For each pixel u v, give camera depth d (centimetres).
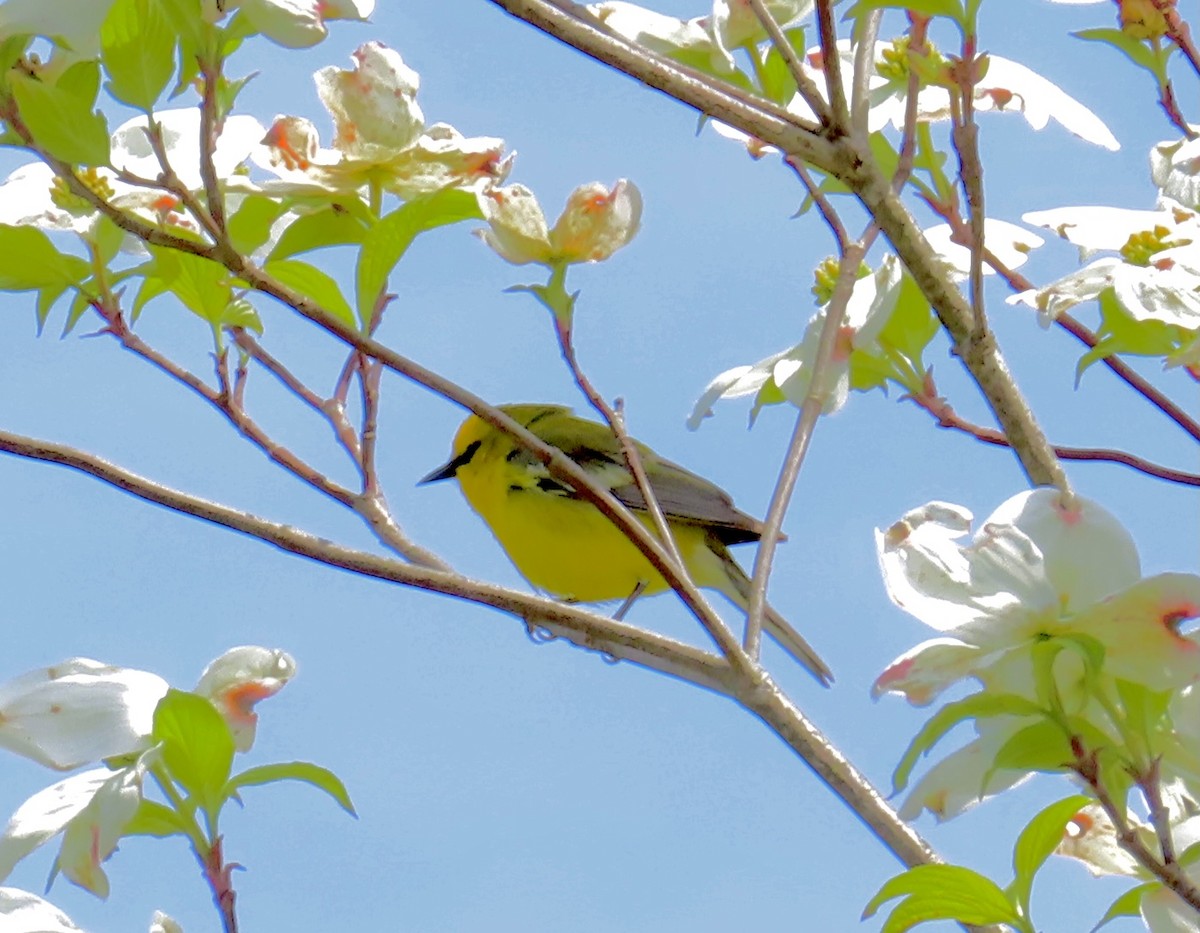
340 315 661
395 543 679
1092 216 588
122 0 489
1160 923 415
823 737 552
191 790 468
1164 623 387
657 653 558
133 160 612
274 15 494
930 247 588
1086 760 389
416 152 616
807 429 636
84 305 626
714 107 566
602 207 612
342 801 477
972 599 393
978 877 403
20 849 438
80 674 479
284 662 512
